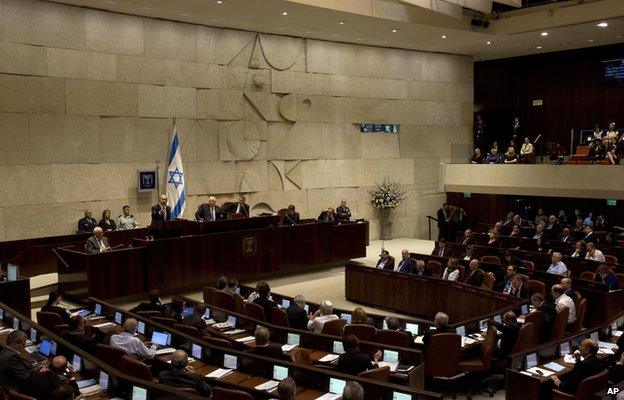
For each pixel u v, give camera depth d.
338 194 21.98
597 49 24.64
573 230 19.23
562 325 10.70
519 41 22.38
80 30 16.02
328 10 16.67
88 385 6.97
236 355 7.70
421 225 24.39
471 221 24.38
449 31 20.12
